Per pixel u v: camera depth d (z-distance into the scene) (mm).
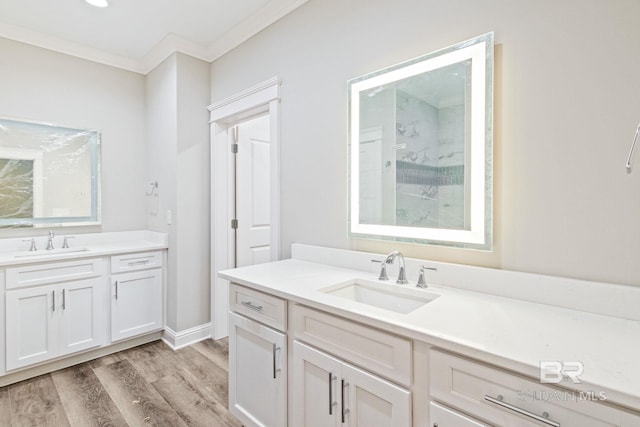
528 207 1257
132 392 2113
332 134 1922
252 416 1621
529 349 846
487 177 1319
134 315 2705
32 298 2236
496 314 1104
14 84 2529
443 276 1451
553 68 1195
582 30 1137
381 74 1658
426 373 989
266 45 2340
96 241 2922
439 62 1455
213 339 2896
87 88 2871
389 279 1581
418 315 1095
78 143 2820
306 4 2062
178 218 2734
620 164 1079
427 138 1497
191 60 2791
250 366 1627
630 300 1052
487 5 1345
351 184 1796
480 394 875
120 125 3053
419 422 1006
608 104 1095
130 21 2424
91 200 2887
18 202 2551
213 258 2865
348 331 1187
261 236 3143
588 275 1139
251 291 1600
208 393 2109
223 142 2875
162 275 2863
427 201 1505
